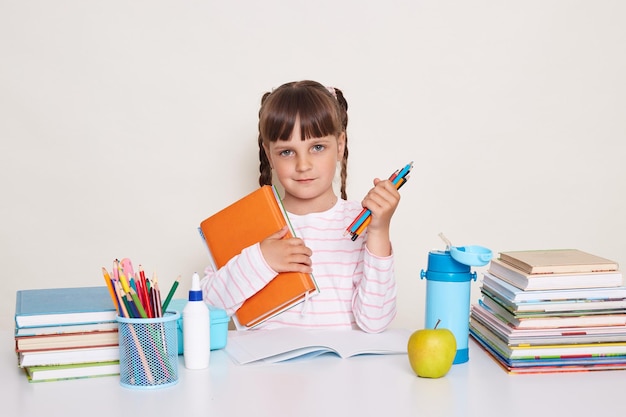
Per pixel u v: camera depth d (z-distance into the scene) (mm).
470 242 2170
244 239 1422
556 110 2158
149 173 2078
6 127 2025
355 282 1584
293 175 1530
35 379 1059
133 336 1018
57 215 2061
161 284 2111
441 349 1052
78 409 931
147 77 2053
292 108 1481
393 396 980
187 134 2078
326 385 1031
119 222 2082
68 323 1072
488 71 2135
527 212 2180
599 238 2201
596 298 1130
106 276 1045
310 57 2092
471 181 2158
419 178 2145
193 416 898
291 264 1358
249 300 1398
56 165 2049
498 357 1176
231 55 2070
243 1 2062
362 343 1265
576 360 1125
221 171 2096
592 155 2178
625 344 1135
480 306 1323
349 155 2121
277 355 1182
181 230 2102
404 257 2166
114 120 2055
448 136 2143
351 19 2094
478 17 2123
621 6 2143
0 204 2039
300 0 2076
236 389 1013
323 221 1626
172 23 2047
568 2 2135
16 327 1082
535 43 2139
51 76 2025
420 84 2123
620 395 999
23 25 2008
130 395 990
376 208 1320
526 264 1163
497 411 920
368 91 2111
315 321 1584
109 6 2027
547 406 945
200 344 1116
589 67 2152
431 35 2115
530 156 2164
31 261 2062
